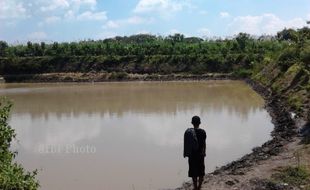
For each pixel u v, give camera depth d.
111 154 20.81
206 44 98.31
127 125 29.05
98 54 98.06
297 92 33.19
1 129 10.51
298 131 22.22
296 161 15.98
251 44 92.12
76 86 71.06
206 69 81.50
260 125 27.45
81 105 41.59
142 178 16.67
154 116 32.75
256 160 17.27
